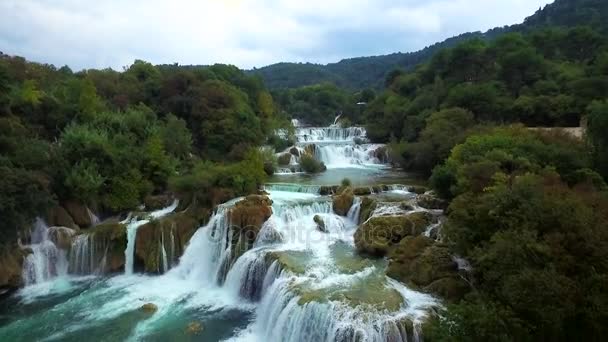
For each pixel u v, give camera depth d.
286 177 48.06
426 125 54.69
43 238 30.91
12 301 26.77
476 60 75.19
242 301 27.11
